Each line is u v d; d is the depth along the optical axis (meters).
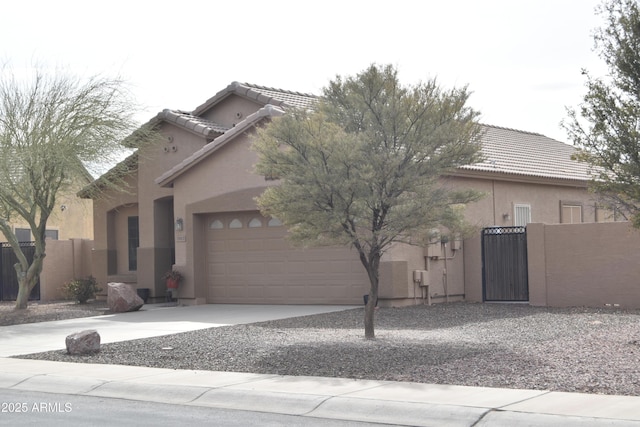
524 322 17.69
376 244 14.50
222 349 14.47
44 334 18.33
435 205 14.00
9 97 22.77
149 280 26.77
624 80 11.95
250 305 23.66
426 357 12.67
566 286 21.39
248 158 23.42
